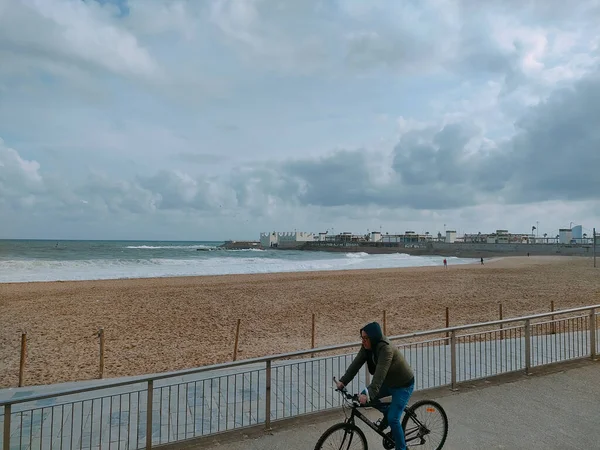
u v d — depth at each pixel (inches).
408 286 1238.3
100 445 210.5
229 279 1459.2
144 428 247.6
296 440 213.9
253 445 209.0
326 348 237.3
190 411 273.6
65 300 935.7
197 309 826.8
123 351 515.8
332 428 179.0
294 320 712.4
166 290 1112.8
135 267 1966.0
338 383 183.3
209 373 369.1
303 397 292.5
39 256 2920.8
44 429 250.7
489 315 751.7
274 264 2378.2
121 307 848.9
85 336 602.2
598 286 1234.0
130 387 331.9
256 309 827.4
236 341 468.4
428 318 721.6
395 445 177.2
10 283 1277.1
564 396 266.4
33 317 743.7
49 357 492.4
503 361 369.1
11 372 434.9
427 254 5128.0
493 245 5049.2
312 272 1866.4
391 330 621.6
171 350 518.3
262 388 317.1
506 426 224.7
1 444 225.8
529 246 4697.3
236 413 267.0
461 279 1476.4
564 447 201.8
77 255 3161.9
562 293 1067.3
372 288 1183.6
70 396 311.9
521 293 1072.8
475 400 260.5
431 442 200.2
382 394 180.4
